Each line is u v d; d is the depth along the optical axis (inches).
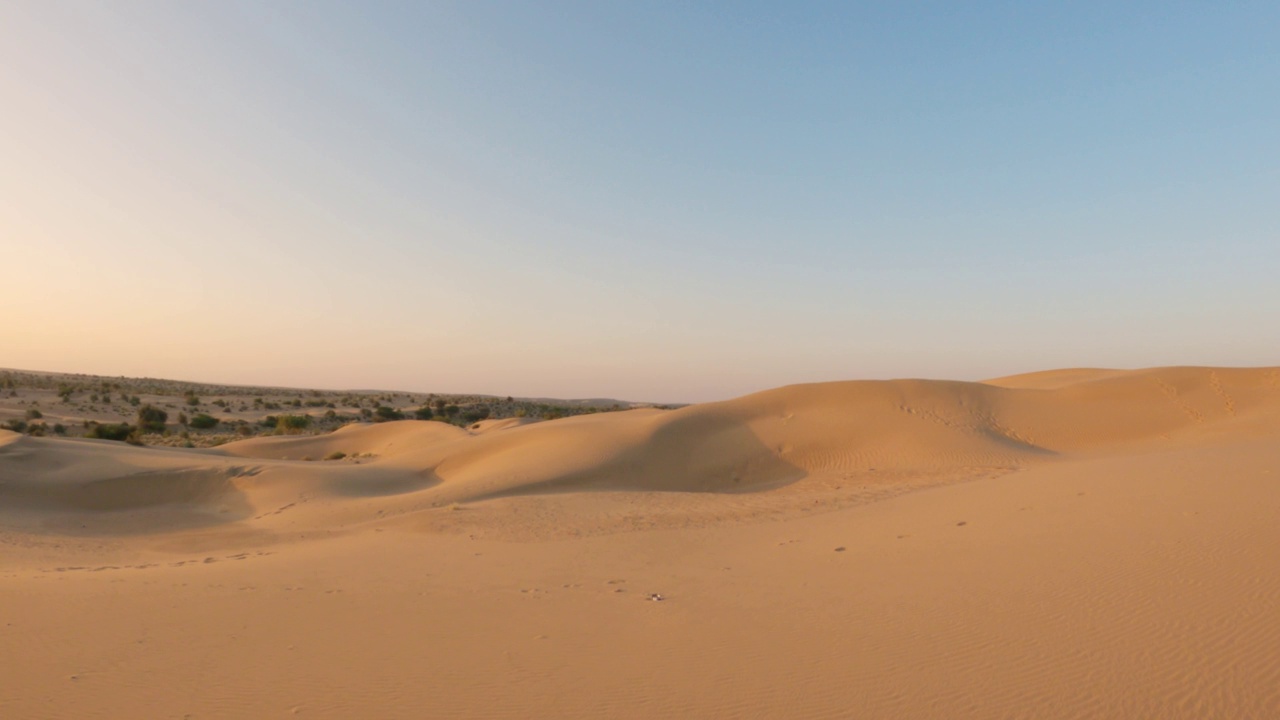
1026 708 225.9
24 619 357.4
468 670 282.2
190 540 937.5
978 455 1336.1
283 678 275.0
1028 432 1556.3
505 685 264.1
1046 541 463.2
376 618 374.9
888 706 232.5
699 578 476.1
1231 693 226.5
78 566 677.3
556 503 997.8
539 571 537.3
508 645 318.7
